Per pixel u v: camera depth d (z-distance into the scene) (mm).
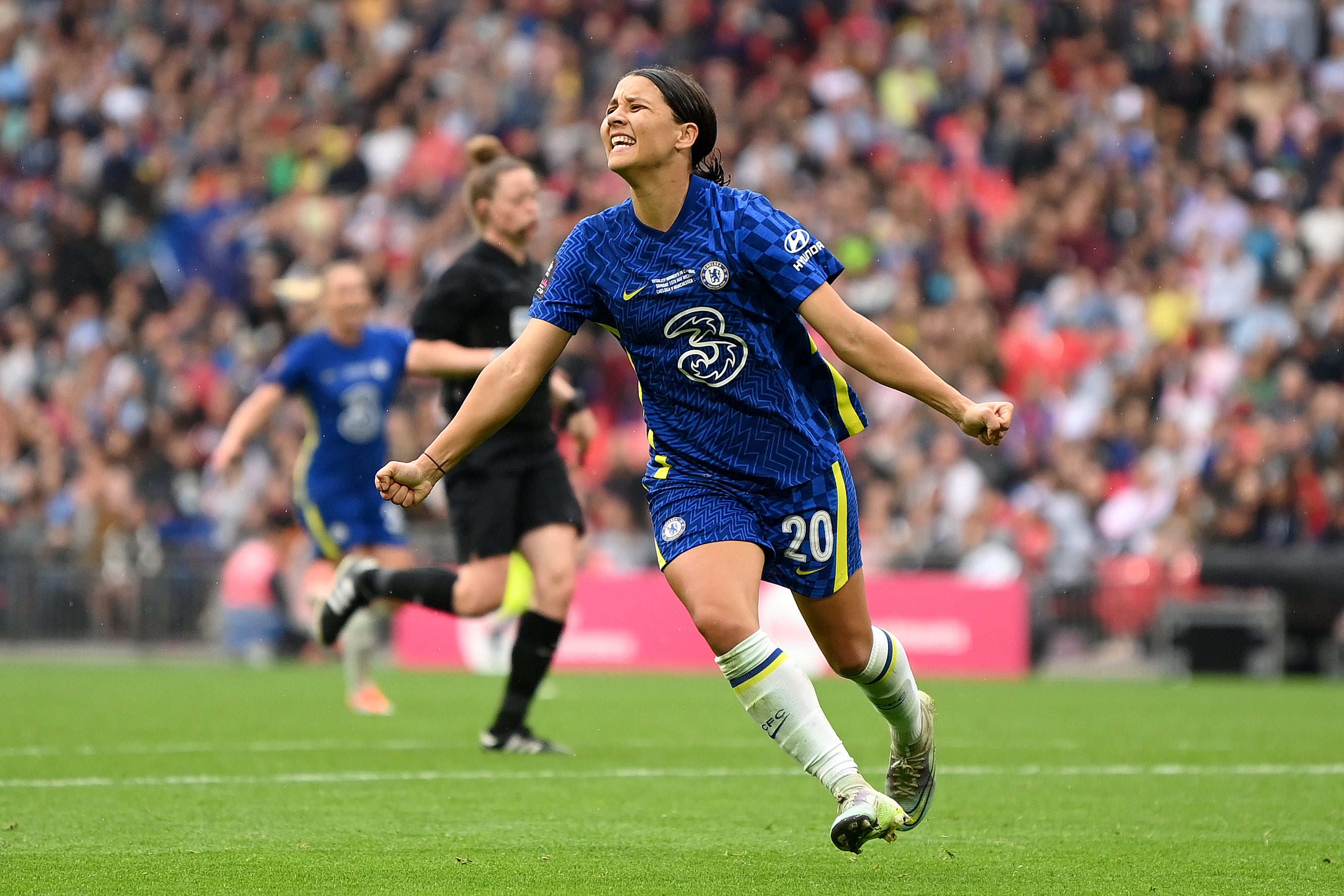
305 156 71125
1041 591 45250
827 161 64188
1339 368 50812
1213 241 57812
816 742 13062
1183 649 44719
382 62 72375
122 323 66500
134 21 77312
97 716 29578
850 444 52906
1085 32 66250
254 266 65438
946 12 67688
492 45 70625
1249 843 15562
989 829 16484
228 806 17906
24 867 13898
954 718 30219
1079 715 30891
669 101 13305
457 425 13656
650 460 14094
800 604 14031
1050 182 61438
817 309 13156
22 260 71750
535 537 23703
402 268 64188
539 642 23578
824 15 69500
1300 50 65625
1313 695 36438
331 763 22172
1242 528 46281
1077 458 50031
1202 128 62594
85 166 73375
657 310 13453
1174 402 53000
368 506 31562
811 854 14797
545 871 13797
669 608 45406
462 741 25219
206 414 61156
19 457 63531
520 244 24078
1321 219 59344
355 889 12938
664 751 23812
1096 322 56531
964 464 50531
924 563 47156
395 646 47656
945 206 61906
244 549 49844
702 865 14109
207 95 74688
